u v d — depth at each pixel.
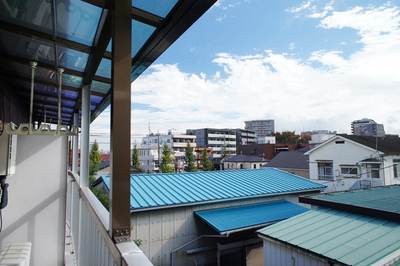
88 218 1.87
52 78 2.65
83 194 2.26
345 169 15.15
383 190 7.50
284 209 7.73
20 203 2.23
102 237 1.27
